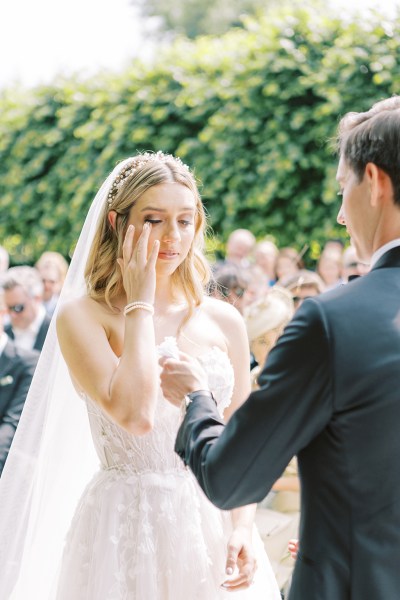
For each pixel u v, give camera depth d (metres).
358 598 1.93
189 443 2.14
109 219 2.96
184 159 10.23
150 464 2.81
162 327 2.99
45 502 3.08
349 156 2.10
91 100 11.41
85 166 11.35
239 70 9.89
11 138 12.09
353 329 1.96
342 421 1.94
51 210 11.84
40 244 12.03
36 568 3.07
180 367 2.28
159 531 2.74
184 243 2.92
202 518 2.84
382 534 1.93
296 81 9.45
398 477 1.94
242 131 9.83
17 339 7.03
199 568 2.75
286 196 9.66
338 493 1.96
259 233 10.10
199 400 2.21
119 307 2.92
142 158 2.99
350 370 1.93
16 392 4.98
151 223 2.88
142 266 2.76
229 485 2.00
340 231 9.55
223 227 10.01
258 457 1.97
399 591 1.93
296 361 1.95
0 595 3.07
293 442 1.96
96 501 2.80
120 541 2.74
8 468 3.11
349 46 9.18
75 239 11.55
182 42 11.16
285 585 3.79
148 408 2.63
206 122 10.32
